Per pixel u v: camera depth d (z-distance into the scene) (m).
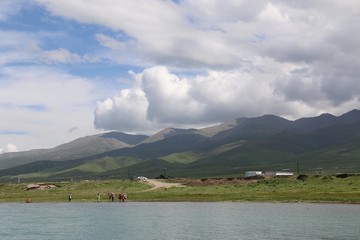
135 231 67.38
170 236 61.50
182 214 92.25
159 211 100.44
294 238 57.41
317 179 170.25
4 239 60.88
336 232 62.16
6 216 92.75
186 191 164.88
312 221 75.38
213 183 199.00
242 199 129.12
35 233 66.38
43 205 127.06
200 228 69.56
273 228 67.56
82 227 72.88
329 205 107.38
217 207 108.44
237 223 74.75
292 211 93.81
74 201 141.12
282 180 177.62
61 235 64.12
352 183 153.00
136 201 137.38
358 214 86.12
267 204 114.69
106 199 145.50
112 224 76.69
